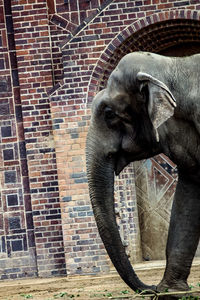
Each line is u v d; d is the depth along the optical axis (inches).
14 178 724.7
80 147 700.0
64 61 703.1
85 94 700.7
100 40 700.7
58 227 713.0
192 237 431.8
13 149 724.7
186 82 405.1
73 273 700.0
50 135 713.0
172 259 432.1
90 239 699.4
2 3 727.1
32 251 722.8
